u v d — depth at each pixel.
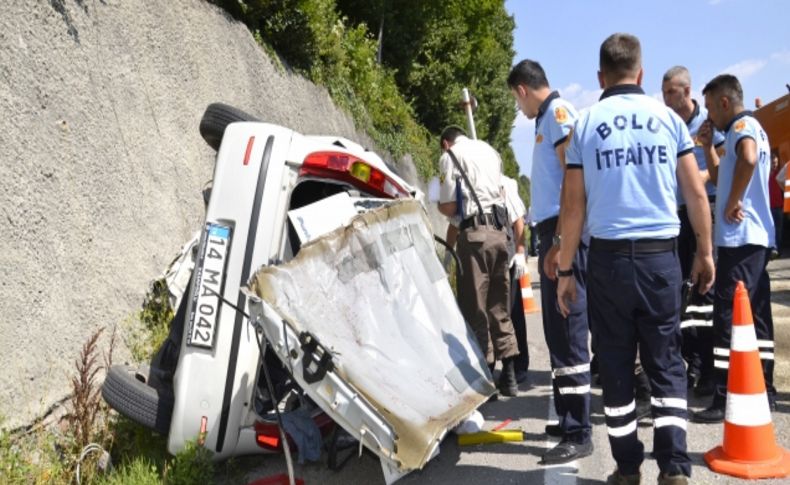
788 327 7.89
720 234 5.08
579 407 4.57
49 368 4.70
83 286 5.28
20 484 3.92
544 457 4.54
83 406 4.41
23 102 5.05
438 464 4.66
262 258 4.21
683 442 3.80
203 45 8.68
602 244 3.83
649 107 3.87
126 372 4.58
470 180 5.94
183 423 4.16
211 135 5.59
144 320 5.88
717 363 5.04
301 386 3.70
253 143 4.32
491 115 33.84
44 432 4.43
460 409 4.21
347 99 15.61
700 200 3.89
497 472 4.47
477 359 4.78
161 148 7.03
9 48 5.03
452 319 4.81
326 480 4.40
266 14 11.45
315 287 3.94
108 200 5.89
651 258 3.74
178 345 4.88
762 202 5.09
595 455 4.68
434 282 4.82
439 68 23.91
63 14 5.81
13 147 4.84
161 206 6.77
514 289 6.54
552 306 4.58
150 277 6.21
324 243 4.12
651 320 3.79
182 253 5.90
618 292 3.79
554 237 4.66
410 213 4.87
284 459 4.68
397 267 4.54
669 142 3.82
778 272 12.71
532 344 8.57
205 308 4.17
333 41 14.37
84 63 5.98
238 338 4.14
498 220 5.95
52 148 5.27
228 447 4.22
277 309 3.70
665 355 3.82
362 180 4.86
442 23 24.11
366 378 3.78
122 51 6.69
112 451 4.62
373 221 4.46
